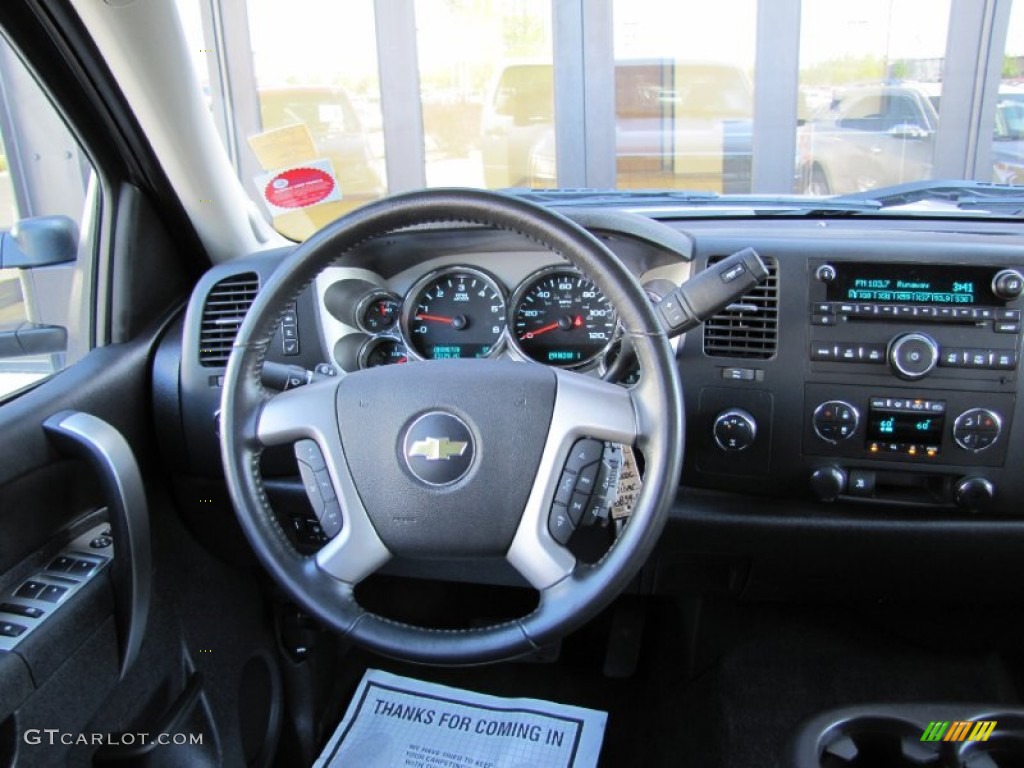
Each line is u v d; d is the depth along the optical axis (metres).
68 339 1.66
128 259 1.70
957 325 1.42
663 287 1.53
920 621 1.92
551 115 4.67
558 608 1.08
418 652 1.09
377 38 4.38
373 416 1.13
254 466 1.16
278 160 1.98
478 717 1.87
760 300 1.47
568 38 4.57
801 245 1.47
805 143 4.81
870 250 1.45
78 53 1.50
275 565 1.13
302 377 1.33
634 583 1.70
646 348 1.06
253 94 3.69
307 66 3.95
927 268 1.43
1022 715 1.15
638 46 4.67
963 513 1.49
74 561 1.36
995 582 1.56
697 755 1.71
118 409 1.57
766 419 1.50
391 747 1.80
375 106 4.44
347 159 4.26
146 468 1.66
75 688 1.27
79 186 1.68
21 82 1.59
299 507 1.63
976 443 1.43
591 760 1.75
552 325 1.58
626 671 1.97
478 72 4.55
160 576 1.60
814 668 1.88
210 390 1.64
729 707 1.79
